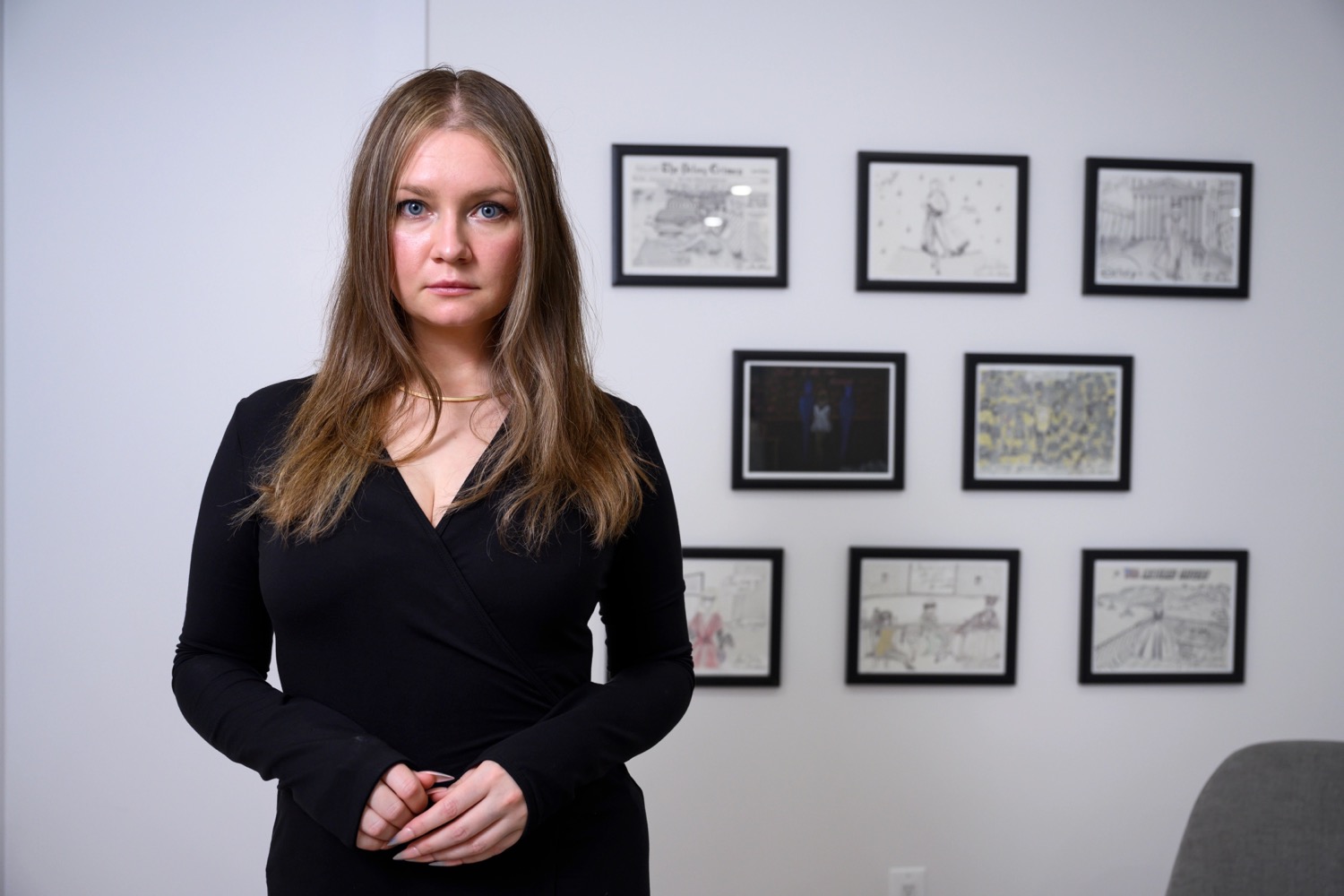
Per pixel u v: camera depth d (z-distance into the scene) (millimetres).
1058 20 2293
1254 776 1501
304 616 1005
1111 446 2314
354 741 952
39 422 2170
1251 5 2322
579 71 2219
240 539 1053
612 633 1235
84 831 2191
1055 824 2324
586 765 1000
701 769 2260
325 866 1007
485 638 1017
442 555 1009
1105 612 2320
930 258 2268
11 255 2156
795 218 2258
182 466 2197
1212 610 2338
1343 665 2369
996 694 2307
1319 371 2355
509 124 1058
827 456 2264
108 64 2160
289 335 2207
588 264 2221
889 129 2270
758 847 2268
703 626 2252
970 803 2307
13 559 2172
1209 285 2318
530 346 1096
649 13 2229
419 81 1063
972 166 2270
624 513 1104
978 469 2295
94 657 2189
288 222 2201
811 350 2256
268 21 2189
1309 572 2361
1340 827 1449
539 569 1037
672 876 2254
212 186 2186
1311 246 2346
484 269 1043
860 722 2283
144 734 2199
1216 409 2340
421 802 935
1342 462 2361
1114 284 2301
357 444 1040
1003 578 2293
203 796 2211
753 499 2260
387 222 1040
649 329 2238
